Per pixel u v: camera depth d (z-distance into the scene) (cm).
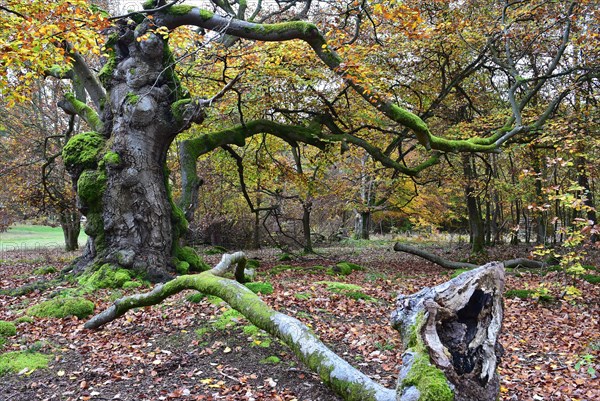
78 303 795
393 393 358
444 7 1533
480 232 2039
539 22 1431
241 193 2683
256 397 478
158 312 784
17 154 2253
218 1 1648
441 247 2877
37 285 1083
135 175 1137
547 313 912
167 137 1195
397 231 3916
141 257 1126
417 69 1677
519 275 1382
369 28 1464
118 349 626
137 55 1174
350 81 1145
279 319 495
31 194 1972
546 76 1391
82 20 827
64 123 2331
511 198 2092
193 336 655
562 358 648
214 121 1631
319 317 772
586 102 1489
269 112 1658
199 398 478
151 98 1148
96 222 1145
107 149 1163
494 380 313
